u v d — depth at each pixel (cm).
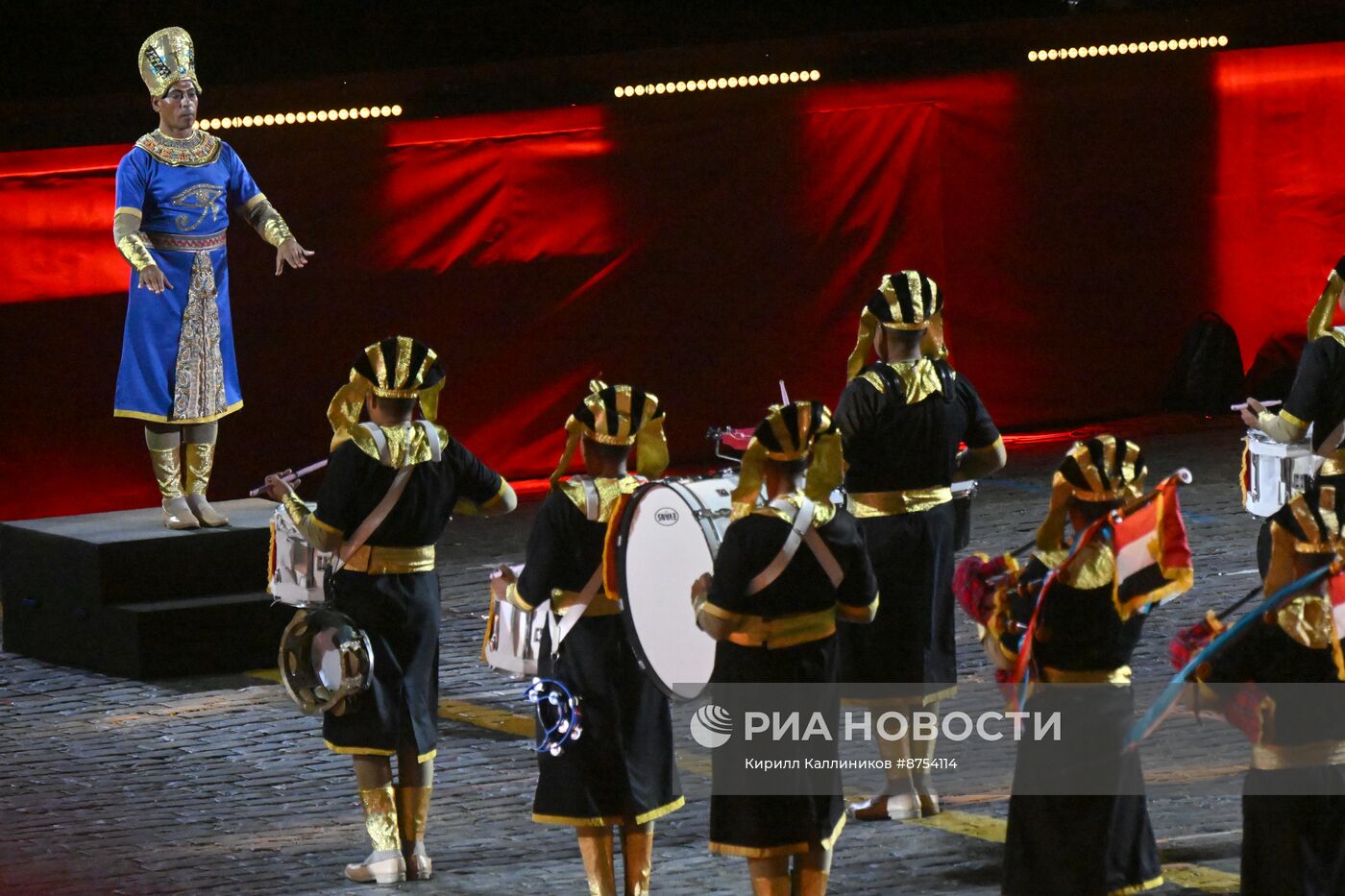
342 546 1948
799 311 4853
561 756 1791
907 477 2058
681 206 4741
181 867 2008
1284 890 1561
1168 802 2094
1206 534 3541
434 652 1994
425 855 1964
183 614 2864
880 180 4866
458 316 4619
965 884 1850
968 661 2789
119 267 4306
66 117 4216
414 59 4656
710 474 1838
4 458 4269
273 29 4544
